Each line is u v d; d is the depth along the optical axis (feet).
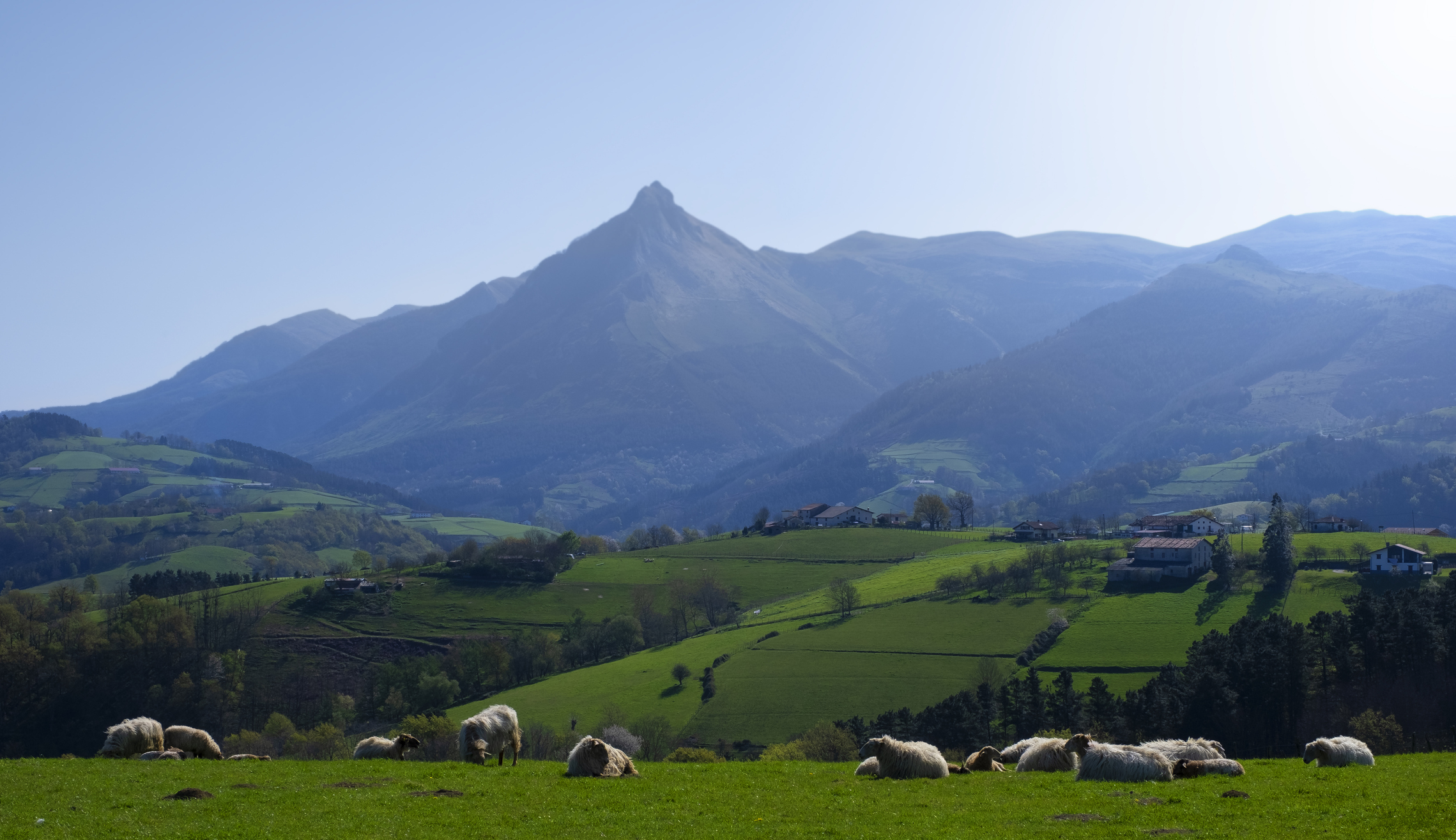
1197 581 618.03
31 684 574.56
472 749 144.15
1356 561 625.41
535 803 106.32
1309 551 651.66
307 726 568.82
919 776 129.18
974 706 392.27
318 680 647.56
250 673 649.20
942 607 621.31
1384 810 100.27
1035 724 384.27
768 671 530.68
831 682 504.02
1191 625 533.96
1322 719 379.96
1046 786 119.44
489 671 622.13
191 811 99.86
